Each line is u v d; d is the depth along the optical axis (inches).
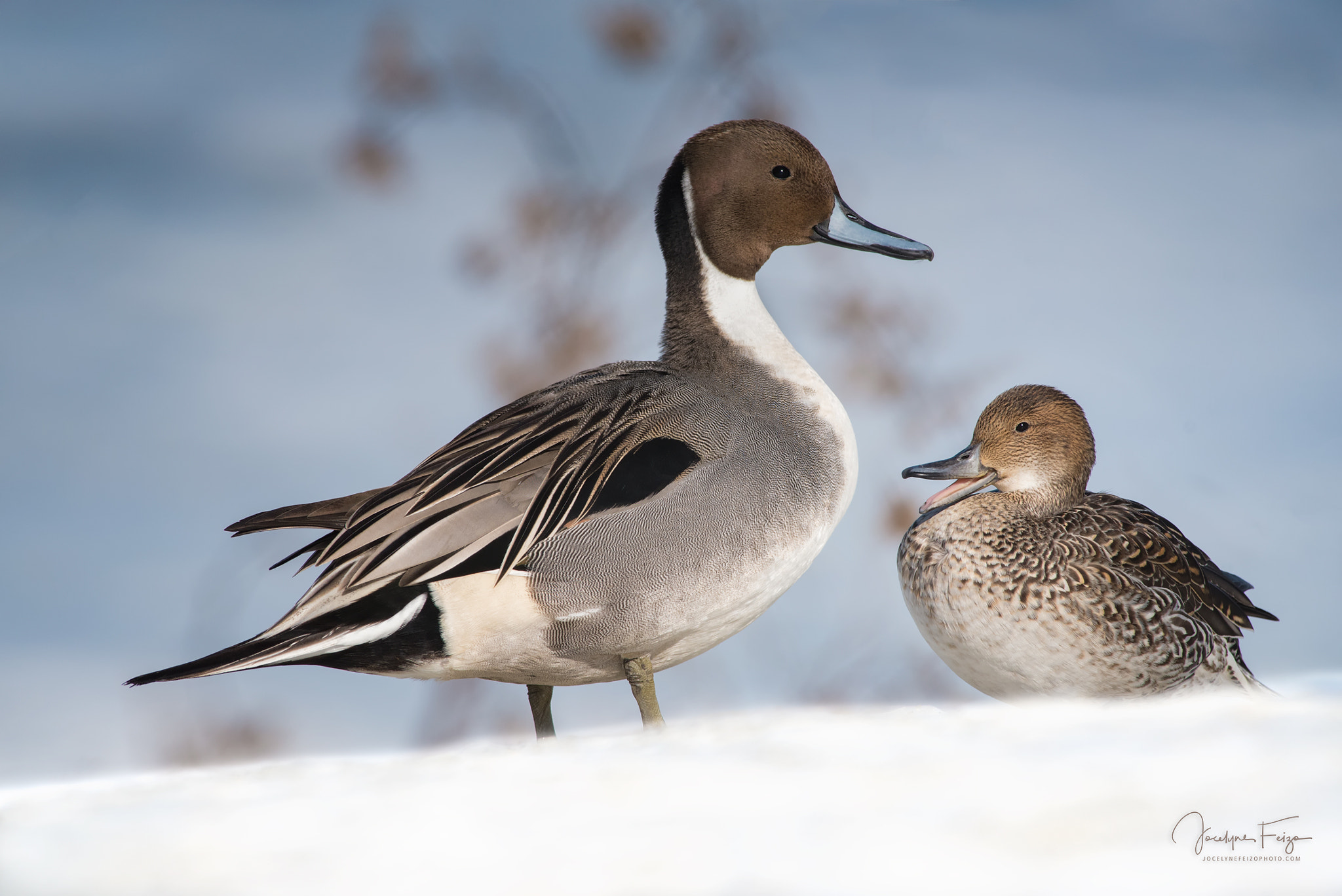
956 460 410.9
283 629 317.1
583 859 188.2
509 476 325.7
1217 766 208.8
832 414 361.4
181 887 190.9
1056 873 176.7
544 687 351.9
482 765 247.0
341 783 239.1
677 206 385.1
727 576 332.5
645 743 259.3
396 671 332.2
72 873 199.3
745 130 384.2
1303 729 232.1
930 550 391.5
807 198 382.9
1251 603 427.8
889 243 389.4
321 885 186.7
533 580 321.7
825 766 223.9
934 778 212.2
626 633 327.9
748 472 337.1
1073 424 404.5
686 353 373.7
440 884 184.1
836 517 353.7
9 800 257.4
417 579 314.5
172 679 311.0
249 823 214.2
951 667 402.0
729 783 216.5
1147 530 398.6
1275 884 172.2
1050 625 376.2
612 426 335.6
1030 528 386.0
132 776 292.0
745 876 179.9
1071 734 240.1
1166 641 381.1
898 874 178.2
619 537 324.5
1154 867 177.5
